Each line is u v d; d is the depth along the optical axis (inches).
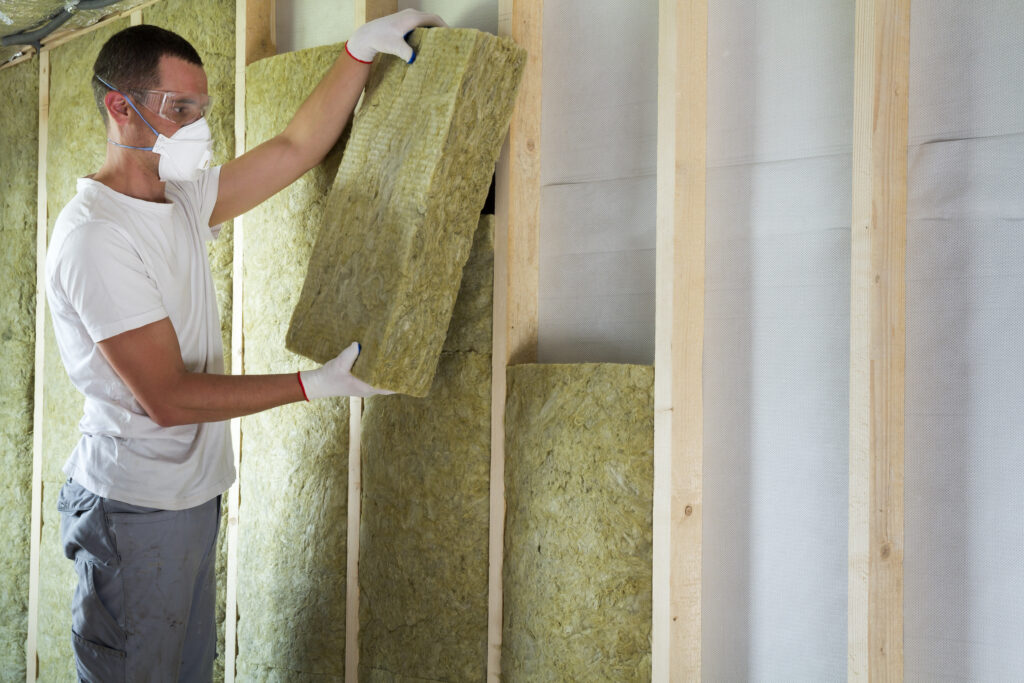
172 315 79.1
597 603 77.0
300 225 93.7
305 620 95.1
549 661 79.4
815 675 70.9
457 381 85.5
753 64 74.4
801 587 71.7
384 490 90.0
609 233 82.0
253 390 75.3
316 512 94.8
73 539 80.4
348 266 80.0
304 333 83.0
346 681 92.3
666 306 72.9
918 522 67.2
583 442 77.9
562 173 84.9
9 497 127.3
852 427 65.2
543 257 86.3
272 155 85.9
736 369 75.0
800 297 72.1
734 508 75.1
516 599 82.3
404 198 75.7
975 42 64.8
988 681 64.2
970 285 65.1
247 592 99.3
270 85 96.3
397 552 89.1
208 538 84.3
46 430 121.9
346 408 93.4
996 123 64.1
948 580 65.9
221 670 102.8
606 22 82.0
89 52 117.0
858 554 64.7
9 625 126.7
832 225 70.6
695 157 74.6
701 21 74.7
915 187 67.2
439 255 77.4
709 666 76.4
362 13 90.6
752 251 74.4
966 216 65.2
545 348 86.0
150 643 79.5
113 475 78.5
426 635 87.4
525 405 81.7
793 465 72.2
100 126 115.4
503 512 83.4
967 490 65.2
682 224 73.4
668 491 72.7
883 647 65.6
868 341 64.4
